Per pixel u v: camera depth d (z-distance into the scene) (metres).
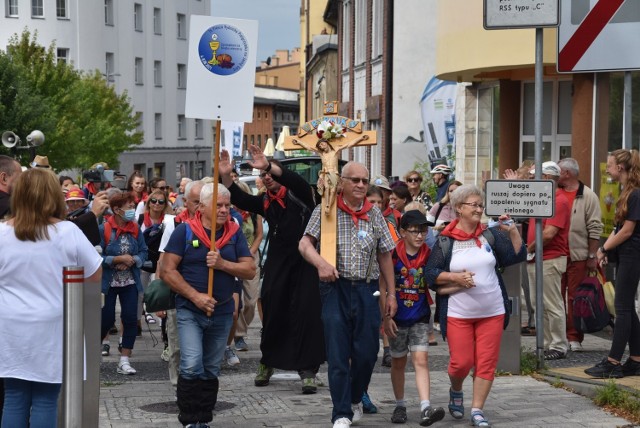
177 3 90.31
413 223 9.24
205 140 95.69
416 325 9.32
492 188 11.13
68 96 59.88
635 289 10.57
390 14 33.47
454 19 19.88
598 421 9.21
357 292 8.93
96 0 76.19
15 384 7.19
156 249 13.33
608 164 10.50
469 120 24.50
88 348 7.66
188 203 11.61
